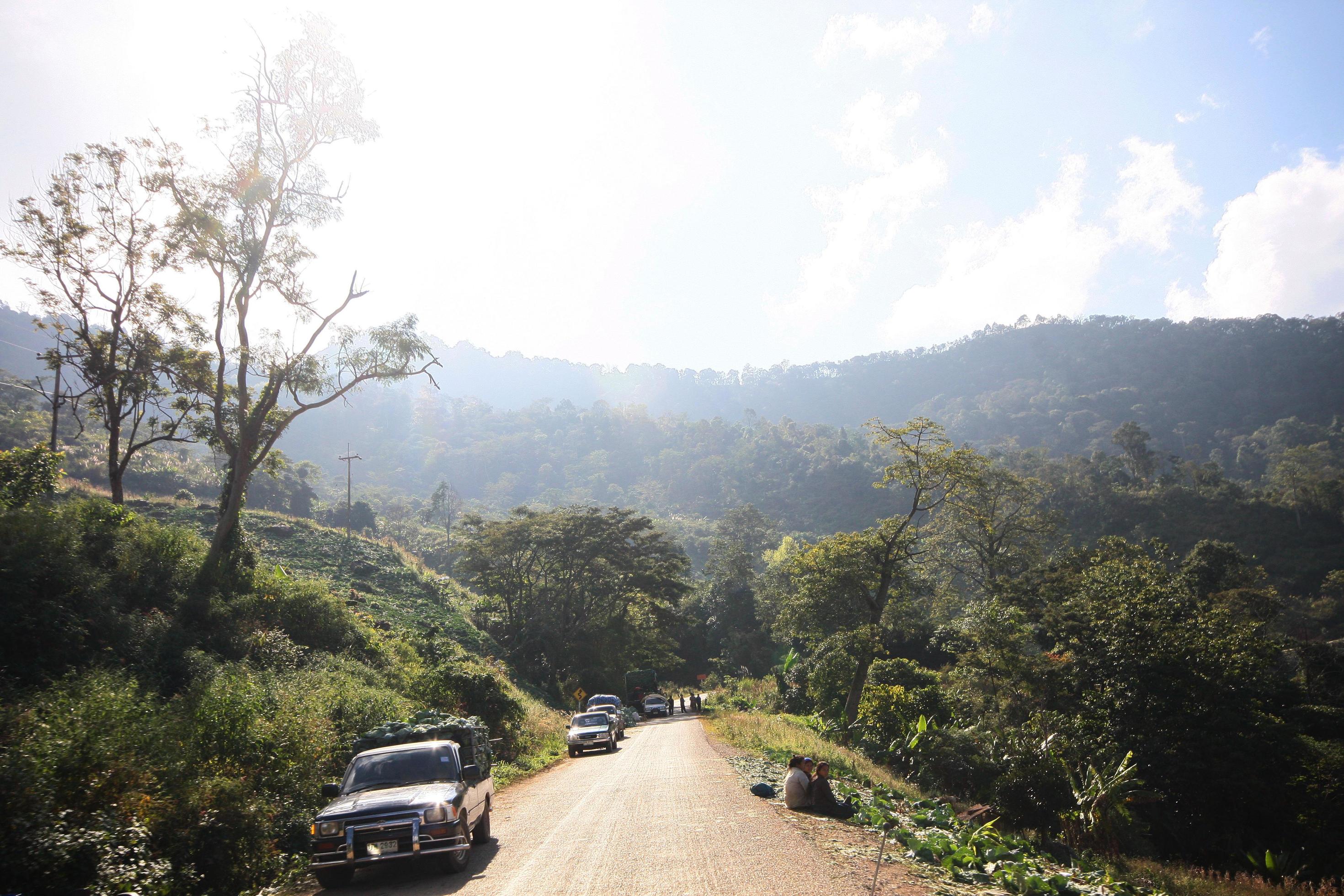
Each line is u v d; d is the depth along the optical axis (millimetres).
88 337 26219
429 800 8391
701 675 85312
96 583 16078
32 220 23953
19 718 7977
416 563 58375
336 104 24750
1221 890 15062
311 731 12414
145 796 7730
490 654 43750
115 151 24031
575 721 26391
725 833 9703
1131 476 114812
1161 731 22547
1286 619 62781
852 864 8078
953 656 46312
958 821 13078
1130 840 19062
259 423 24953
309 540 52000
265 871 8711
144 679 14641
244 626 20750
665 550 61656
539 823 11586
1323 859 18891
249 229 24469
